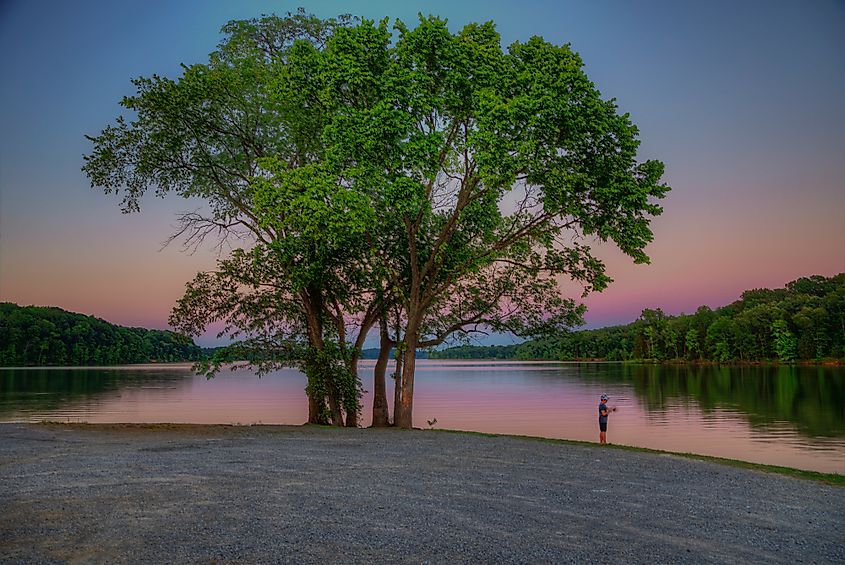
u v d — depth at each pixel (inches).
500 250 911.0
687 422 1576.0
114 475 446.3
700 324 5610.2
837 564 287.7
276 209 832.9
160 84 920.3
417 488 415.8
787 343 4813.0
